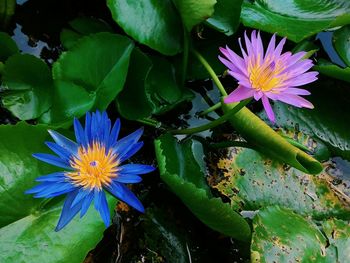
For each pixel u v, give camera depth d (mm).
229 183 805
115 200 730
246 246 785
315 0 915
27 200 708
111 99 784
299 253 748
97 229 712
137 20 817
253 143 818
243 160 820
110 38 807
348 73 850
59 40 895
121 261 751
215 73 885
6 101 794
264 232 752
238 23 851
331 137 884
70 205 639
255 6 896
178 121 872
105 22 912
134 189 805
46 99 799
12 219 701
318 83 931
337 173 859
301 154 760
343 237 776
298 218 784
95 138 655
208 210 717
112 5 803
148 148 842
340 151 879
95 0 927
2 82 811
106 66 803
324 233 777
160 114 855
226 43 908
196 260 770
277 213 779
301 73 713
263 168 818
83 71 802
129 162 825
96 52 804
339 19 854
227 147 835
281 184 814
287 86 703
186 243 777
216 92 906
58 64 796
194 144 844
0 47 825
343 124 896
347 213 816
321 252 759
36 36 892
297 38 863
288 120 880
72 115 778
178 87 873
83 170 645
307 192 818
